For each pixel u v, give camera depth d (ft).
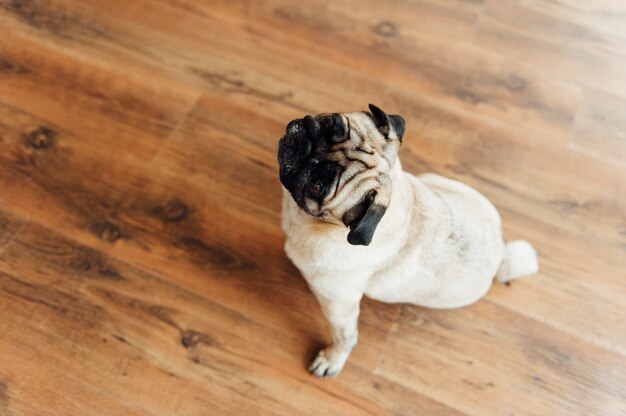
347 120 5.54
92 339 7.43
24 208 8.11
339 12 10.31
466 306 8.09
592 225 8.75
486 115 9.57
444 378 7.65
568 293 8.26
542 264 8.43
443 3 10.61
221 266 8.09
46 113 8.86
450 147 9.24
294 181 5.31
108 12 9.80
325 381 7.52
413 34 10.24
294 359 7.63
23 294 7.58
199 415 7.17
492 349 7.88
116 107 9.03
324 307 6.58
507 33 10.41
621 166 9.30
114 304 7.67
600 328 8.05
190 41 9.73
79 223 8.11
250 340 7.68
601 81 10.07
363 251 5.58
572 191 9.01
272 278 8.11
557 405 7.57
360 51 9.97
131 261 7.95
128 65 9.41
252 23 10.02
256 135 9.05
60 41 9.46
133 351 7.42
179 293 7.84
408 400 7.50
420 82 9.78
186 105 9.18
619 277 8.41
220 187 8.61
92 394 7.13
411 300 7.11
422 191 6.27
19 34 9.44
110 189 8.39
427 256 6.23
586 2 10.85
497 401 7.57
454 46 10.19
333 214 5.18
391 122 5.74
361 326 7.89
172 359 7.44
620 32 10.60
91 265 7.86
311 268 5.97
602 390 7.68
